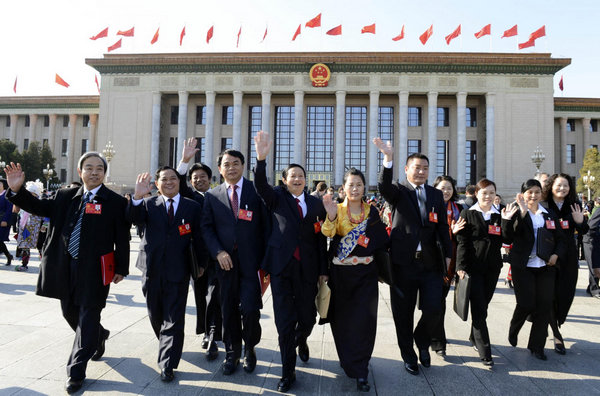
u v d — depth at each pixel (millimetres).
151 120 43562
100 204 4262
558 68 41750
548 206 5641
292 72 42781
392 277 4141
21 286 8586
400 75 42188
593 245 8375
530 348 4930
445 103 45562
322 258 4391
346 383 4047
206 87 43219
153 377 4117
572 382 4109
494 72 42062
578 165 49781
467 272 4766
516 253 5008
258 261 4461
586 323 6496
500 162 41562
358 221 4227
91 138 52312
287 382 3855
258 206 4641
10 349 4820
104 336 4680
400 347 4500
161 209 4547
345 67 42312
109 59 43469
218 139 46125
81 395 3686
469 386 3994
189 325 6098
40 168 48031
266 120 42500
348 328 4059
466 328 6141
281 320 4102
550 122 41625
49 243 4199
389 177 4582
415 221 4570
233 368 4281
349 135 45875
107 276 4184
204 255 4691
